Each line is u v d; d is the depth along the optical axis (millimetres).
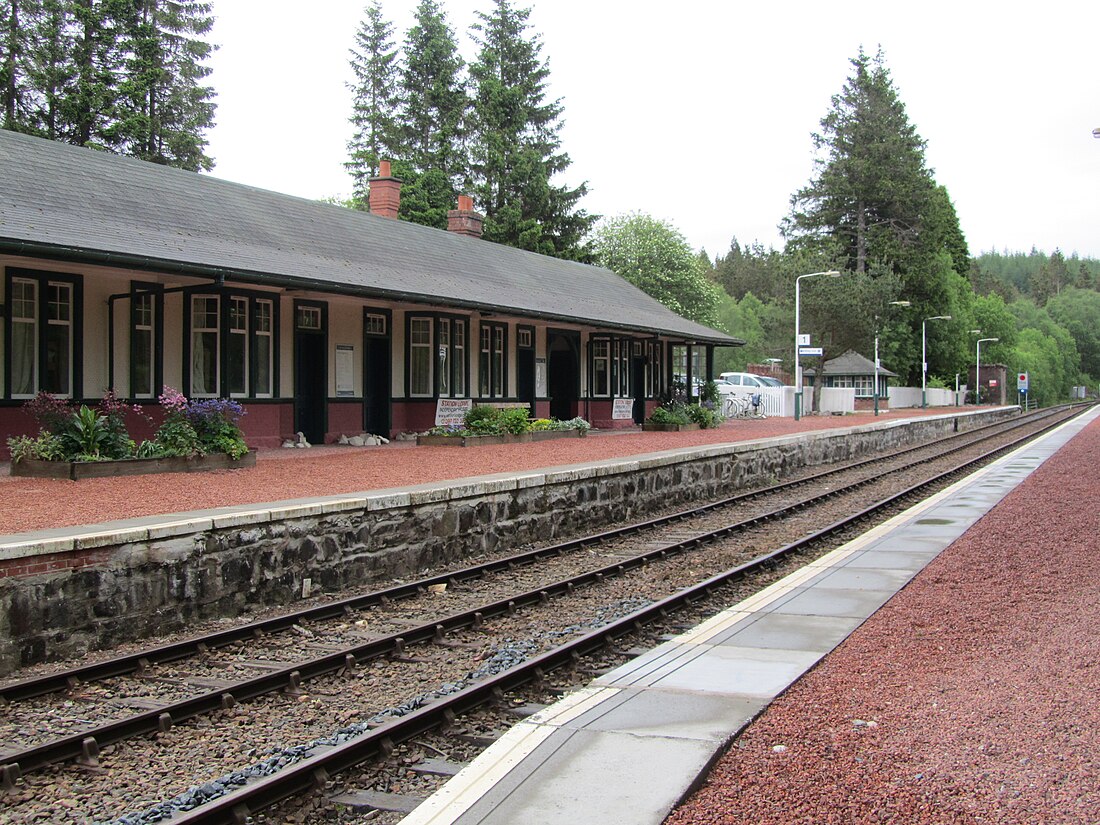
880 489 20578
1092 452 27656
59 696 6715
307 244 20094
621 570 11414
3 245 12094
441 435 20984
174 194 18578
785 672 6332
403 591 10039
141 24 37188
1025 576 9406
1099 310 150250
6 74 33344
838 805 4121
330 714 6301
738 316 89562
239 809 4590
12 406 14641
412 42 52000
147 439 16516
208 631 8602
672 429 30062
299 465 15648
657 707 5551
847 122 62531
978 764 4531
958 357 75062
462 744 5637
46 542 7527
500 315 23500
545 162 51500
